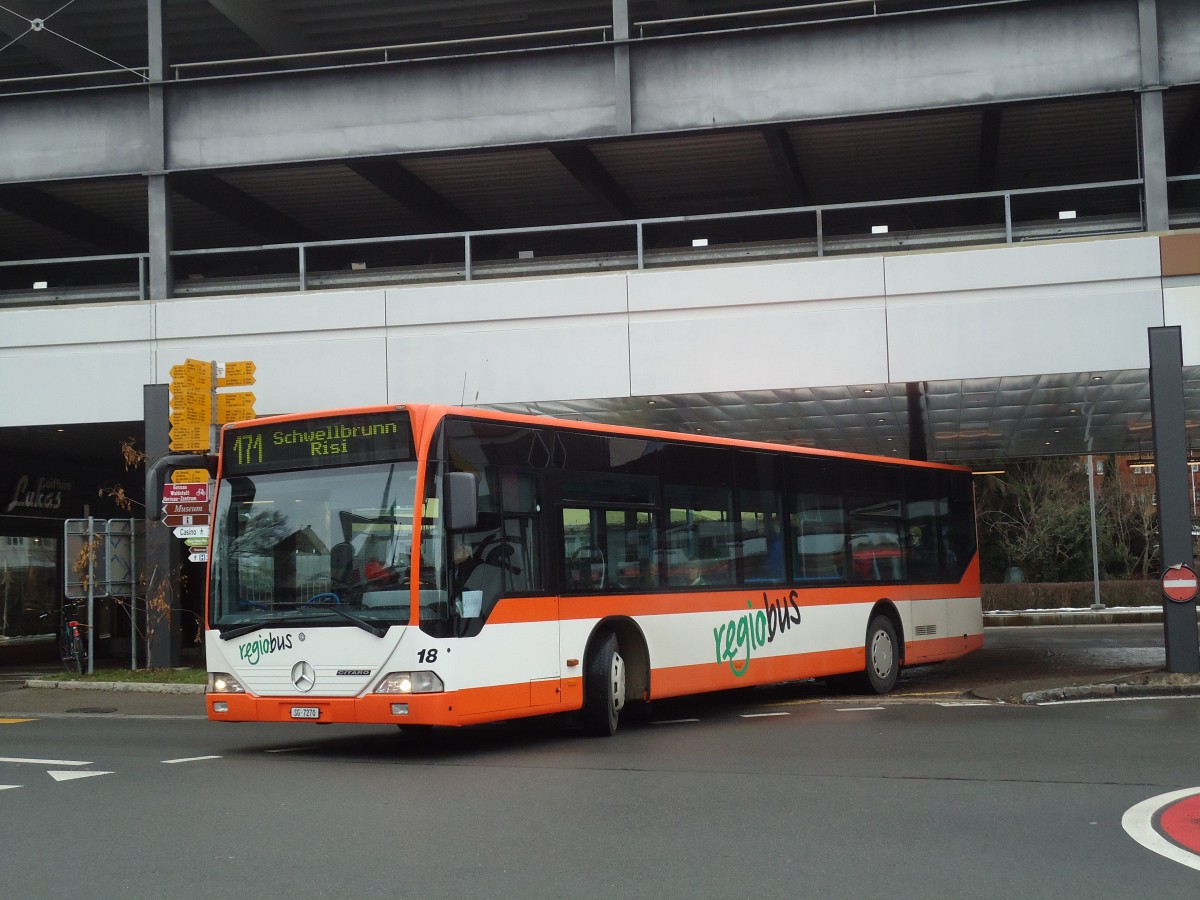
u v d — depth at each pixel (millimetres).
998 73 19703
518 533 12242
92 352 21156
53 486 28172
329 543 11695
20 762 11664
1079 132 23312
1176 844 7234
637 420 22594
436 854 7168
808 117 20172
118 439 24797
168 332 20984
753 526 15562
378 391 20297
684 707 16484
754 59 20391
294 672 11555
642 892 6266
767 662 15430
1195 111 22438
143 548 22500
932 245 20422
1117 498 55812
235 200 25203
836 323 19141
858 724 13562
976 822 7902
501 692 11727
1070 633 34969
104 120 22094
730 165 24375
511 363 19969
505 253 28547
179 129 21906
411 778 10164
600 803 8758
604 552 13266
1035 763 10328
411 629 11195
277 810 8711
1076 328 18484
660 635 13828
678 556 14281
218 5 23891
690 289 19594
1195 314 18203
